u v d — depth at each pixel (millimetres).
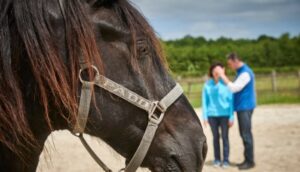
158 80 1950
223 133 6535
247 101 6273
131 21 1872
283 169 6230
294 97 16734
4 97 1781
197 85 21484
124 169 1997
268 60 41531
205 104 6648
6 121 1796
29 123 1899
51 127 1899
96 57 1792
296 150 7465
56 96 1799
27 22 1754
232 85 6223
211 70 6566
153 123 1922
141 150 1922
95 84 1823
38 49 1742
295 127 9844
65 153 7305
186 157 1943
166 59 2037
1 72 1779
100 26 1831
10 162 1979
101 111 1861
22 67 1816
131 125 1918
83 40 1770
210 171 6301
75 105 1801
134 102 1886
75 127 1862
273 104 15797
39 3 1782
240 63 6297
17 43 1791
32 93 1833
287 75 20875
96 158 2041
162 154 1945
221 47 38281
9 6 1804
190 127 1995
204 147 2020
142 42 1892
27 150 1966
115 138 1935
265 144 8062
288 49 42094
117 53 1855
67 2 1806
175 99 1977
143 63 1908
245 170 6281
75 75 1792
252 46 43406
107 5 1879
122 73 1865
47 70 1745
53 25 1792
